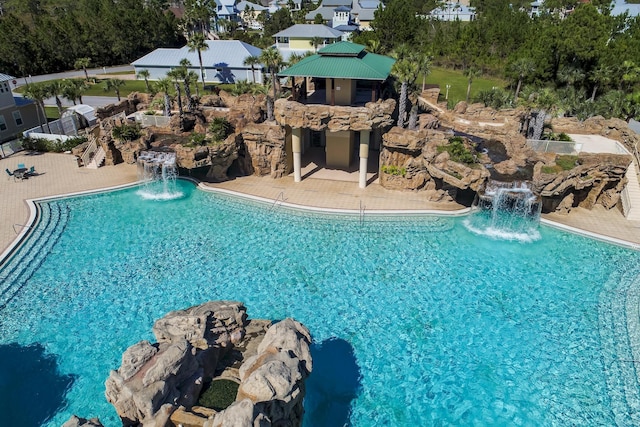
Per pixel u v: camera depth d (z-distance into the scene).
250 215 33.66
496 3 138.75
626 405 18.58
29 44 92.12
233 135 38.47
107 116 50.81
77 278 26.58
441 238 30.52
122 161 43.72
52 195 36.53
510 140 36.91
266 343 17.27
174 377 15.58
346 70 35.09
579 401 18.81
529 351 21.38
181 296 25.03
